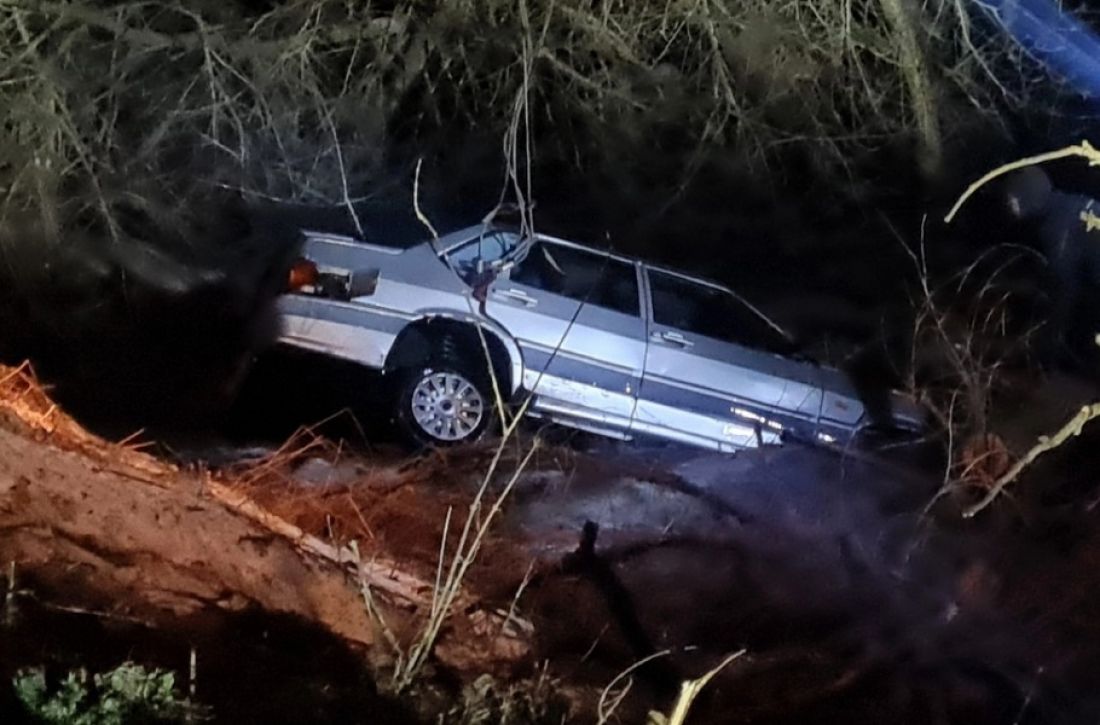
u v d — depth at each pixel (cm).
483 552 742
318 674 502
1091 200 1270
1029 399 1061
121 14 1147
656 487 869
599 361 966
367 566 623
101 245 1199
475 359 945
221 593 546
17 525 522
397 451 927
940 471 969
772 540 854
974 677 749
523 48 1042
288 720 439
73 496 550
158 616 502
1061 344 1185
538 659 616
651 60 1208
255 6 1198
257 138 1198
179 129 1195
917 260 1178
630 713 600
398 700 494
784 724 657
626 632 711
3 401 653
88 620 466
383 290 923
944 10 1116
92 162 1178
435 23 1195
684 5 1113
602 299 977
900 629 786
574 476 868
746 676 702
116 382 1077
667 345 986
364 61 1257
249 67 1187
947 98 1206
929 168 1189
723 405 999
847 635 770
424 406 934
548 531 812
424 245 941
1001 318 1099
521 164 1282
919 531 879
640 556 802
